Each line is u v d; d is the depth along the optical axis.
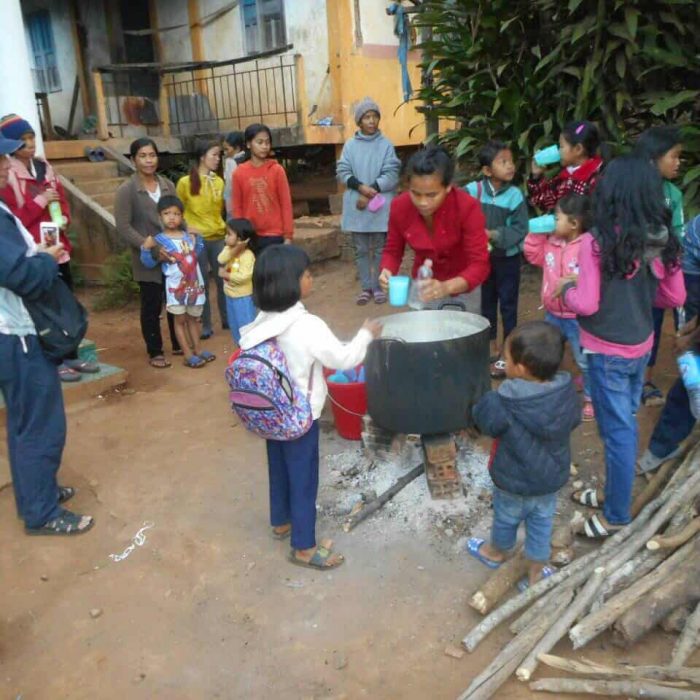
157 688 2.55
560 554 3.05
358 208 6.62
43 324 3.22
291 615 2.86
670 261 2.93
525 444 2.62
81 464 4.17
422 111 6.63
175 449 4.32
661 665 2.47
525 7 5.43
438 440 3.49
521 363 2.60
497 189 4.75
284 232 6.11
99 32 11.59
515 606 2.73
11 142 2.99
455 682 2.50
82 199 8.52
